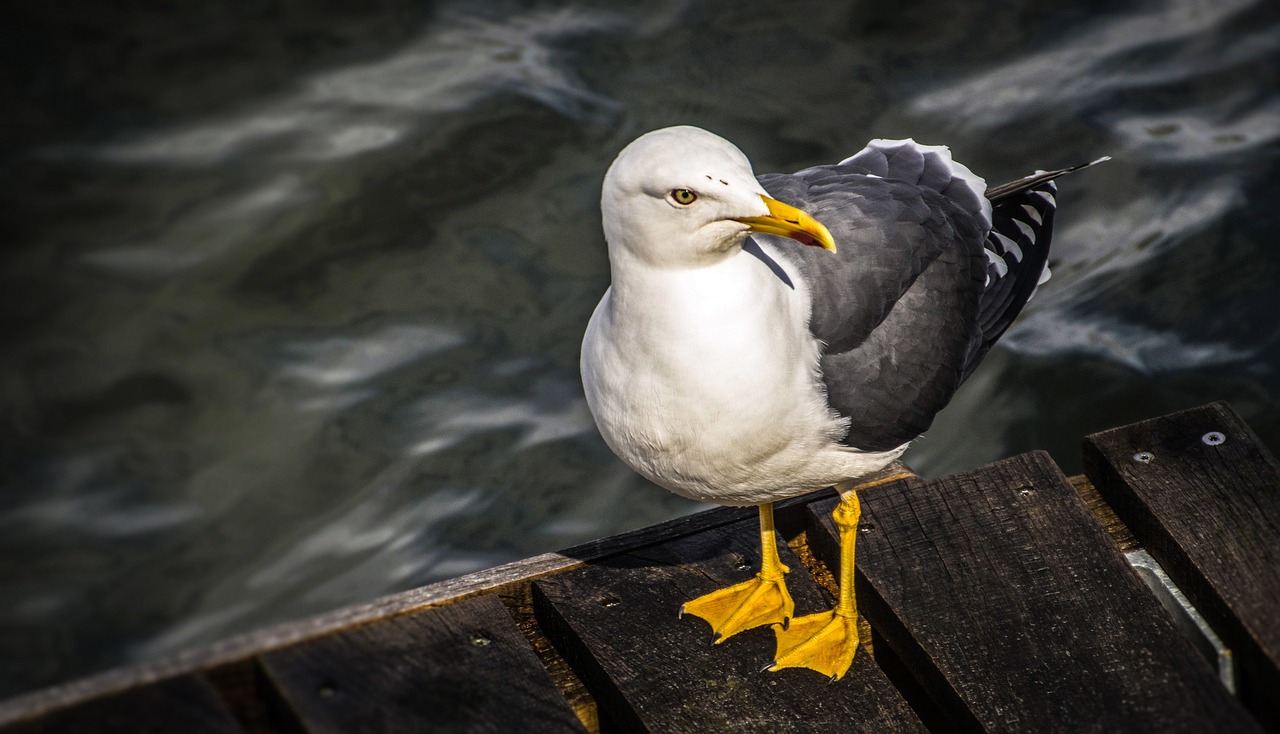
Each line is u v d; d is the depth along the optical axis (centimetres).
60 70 1579
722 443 652
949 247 785
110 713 628
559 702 656
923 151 852
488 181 1452
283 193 1446
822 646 697
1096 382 1253
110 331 1325
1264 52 1579
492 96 1538
